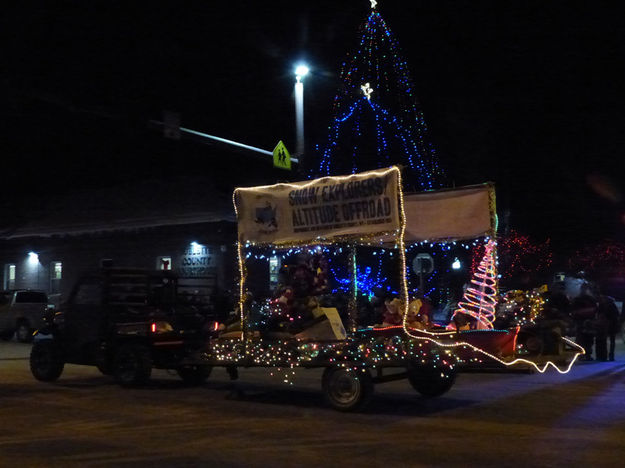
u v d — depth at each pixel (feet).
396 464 23.15
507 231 105.50
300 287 36.94
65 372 52.37
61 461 24.08
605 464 22.86
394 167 32.63
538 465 22.79
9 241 116.98
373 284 72.43
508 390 40.60
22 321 83.41
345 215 34.06
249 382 45.98
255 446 26.14
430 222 37.01
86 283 45.80
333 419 31.68
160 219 96.53
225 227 92.07
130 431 29.32
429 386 37.76
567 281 96.53
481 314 37.29
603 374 48.16
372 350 32.96
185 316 44.62
